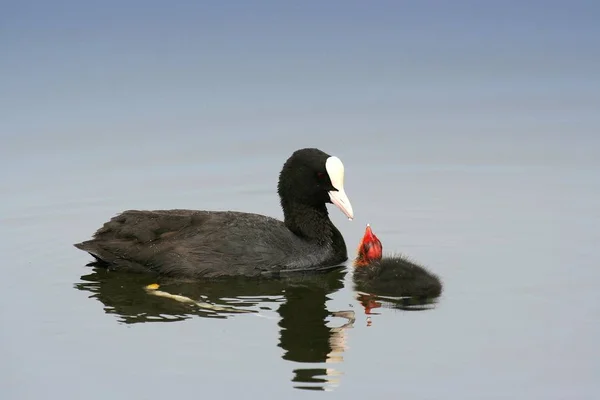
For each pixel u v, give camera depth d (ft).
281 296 46.93
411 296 46.06
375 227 57.16
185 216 51.03
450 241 54.08
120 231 50.75
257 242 50.03
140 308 45.39
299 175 52.13
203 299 46.50
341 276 50.24
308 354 39.55
